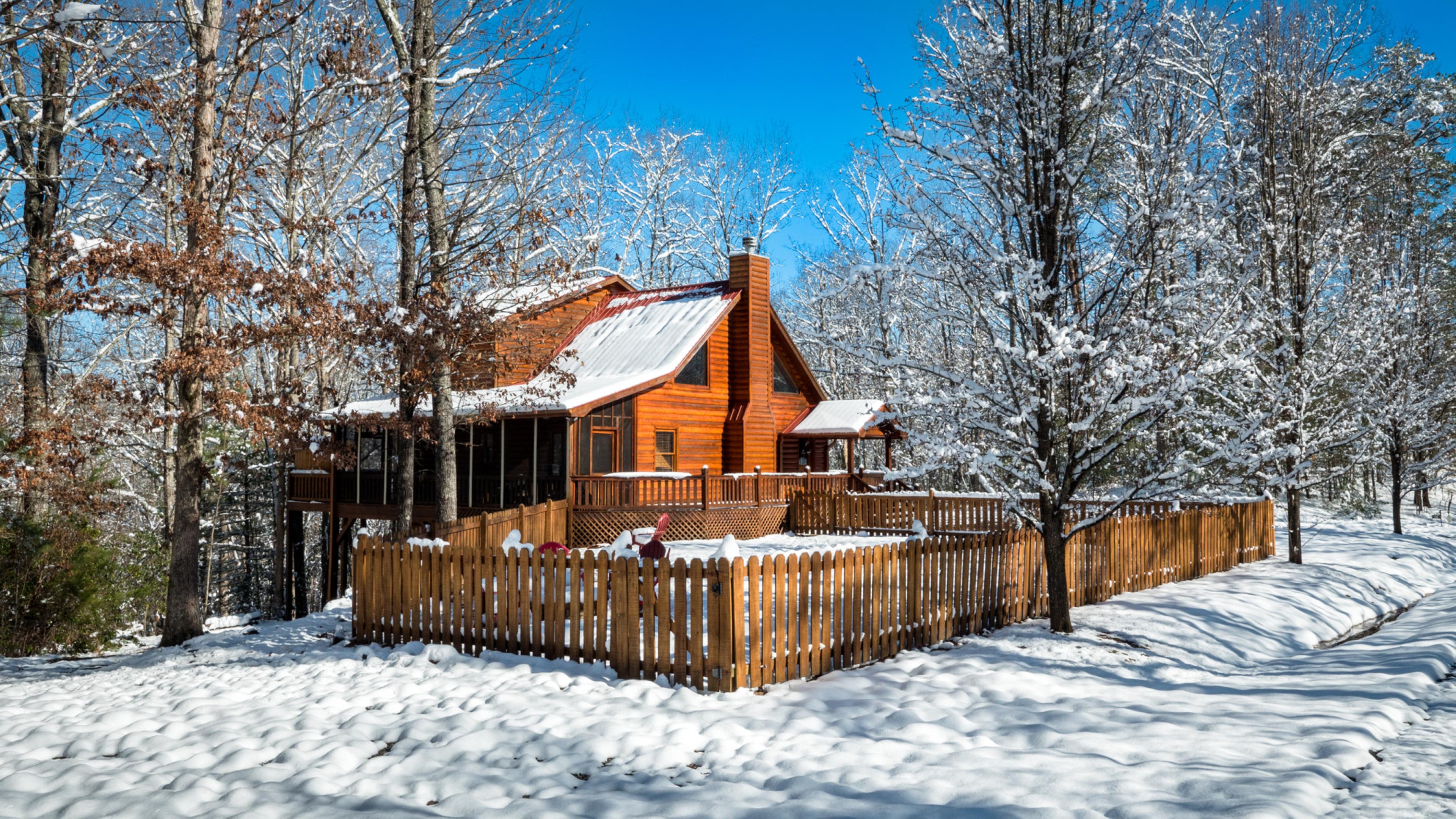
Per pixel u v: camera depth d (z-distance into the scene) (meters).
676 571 8.41
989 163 11.80
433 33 17.09
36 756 6.46
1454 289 34.19
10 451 14.98
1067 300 11.37
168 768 6.02
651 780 5.70
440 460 17.50
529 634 9.60
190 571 14.25
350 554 30.20
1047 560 11.35
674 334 28.44
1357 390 21.80
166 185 19.88
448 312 16.27
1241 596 14.12
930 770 5.66
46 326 20.38
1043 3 11.47
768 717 7.21
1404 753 6.05
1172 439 13.98
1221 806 4.85
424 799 5.36
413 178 16.64
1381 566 19.12
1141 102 12.78
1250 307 12.73
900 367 12.14
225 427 28.48
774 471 30.84
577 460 24.19
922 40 12.26
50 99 18.47
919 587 10.32
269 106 16.02
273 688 8.91
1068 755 5.93
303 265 16.62
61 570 15.68
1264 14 20.56
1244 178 17.30
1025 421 11.12
